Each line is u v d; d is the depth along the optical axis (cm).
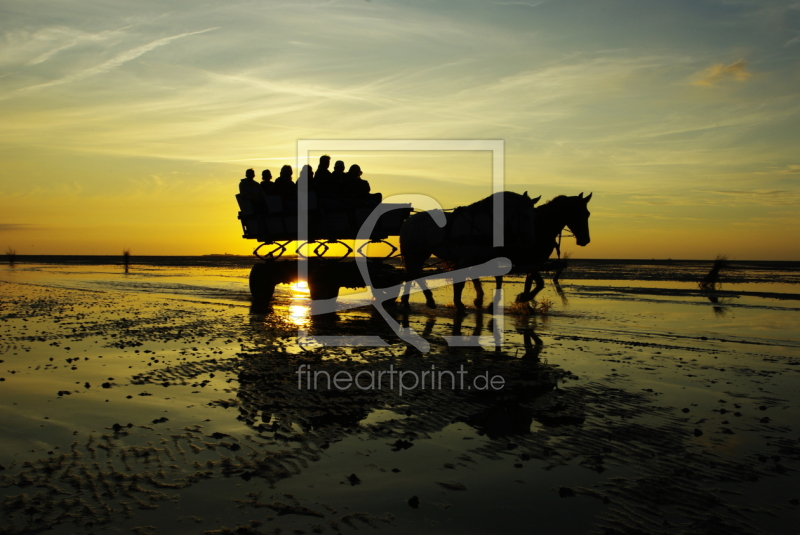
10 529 405
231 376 855
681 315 1591
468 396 743
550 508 441
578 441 580
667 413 669
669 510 436
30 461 530
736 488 471
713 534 400
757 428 614
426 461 534
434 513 434
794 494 459
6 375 877
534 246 1409
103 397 748
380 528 412
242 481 489
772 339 1180
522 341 1153
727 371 885
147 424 638
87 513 430
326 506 445
